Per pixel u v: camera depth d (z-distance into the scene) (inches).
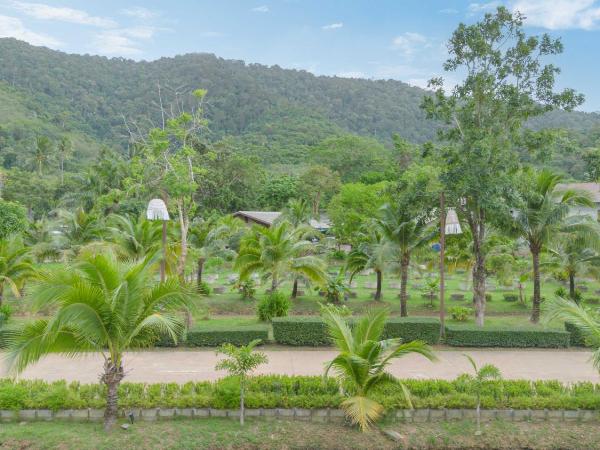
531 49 734.5
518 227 840.9
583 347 682.2
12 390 437.1
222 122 5310.0
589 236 834.8
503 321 909.2
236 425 423.5
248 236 1016.9
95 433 404.5
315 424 431.5
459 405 447.8
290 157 4109.3
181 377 527.8
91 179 2107.5
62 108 5172.2
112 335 401.7
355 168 3142.2
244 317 914.7
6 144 3688.5
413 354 637.3
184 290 429.1
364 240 1119.0
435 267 1326.3
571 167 2433.6
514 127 775.1
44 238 1341.0
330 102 6702.8
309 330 663.8
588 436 419.8
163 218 610.2
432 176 781.3
